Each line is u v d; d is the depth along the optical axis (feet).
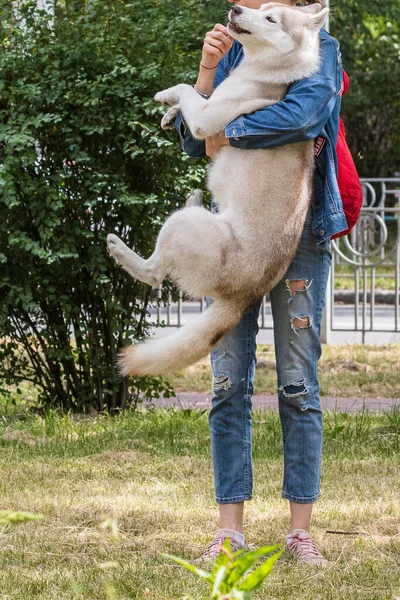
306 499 16.99
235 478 16.93
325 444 25.30
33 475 22.08
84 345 30.27
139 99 28.50
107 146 29.01
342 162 17.47
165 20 29.32
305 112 15.79
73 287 29.55
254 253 16.07
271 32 16.42
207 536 17.80
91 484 21.44
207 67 17.67
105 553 16.62
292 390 16.79
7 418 29.19
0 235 28.63
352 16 94.02
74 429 27.09
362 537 17.85
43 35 28.78
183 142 18.21
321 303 16.92
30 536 17.60
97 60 28.32
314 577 15.55
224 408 16.92
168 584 15.14
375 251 45.03
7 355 29.91
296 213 16.20
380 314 58.44
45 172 28.48
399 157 102.94
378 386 35.88
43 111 28.50
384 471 22.63
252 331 16.88
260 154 16.20
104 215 28.91
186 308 59.31
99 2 28.78
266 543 17.51
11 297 28.19
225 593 8.87
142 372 15.98
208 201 29.81
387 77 99.30
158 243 16.92
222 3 44.75
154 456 24.26
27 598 14.49
